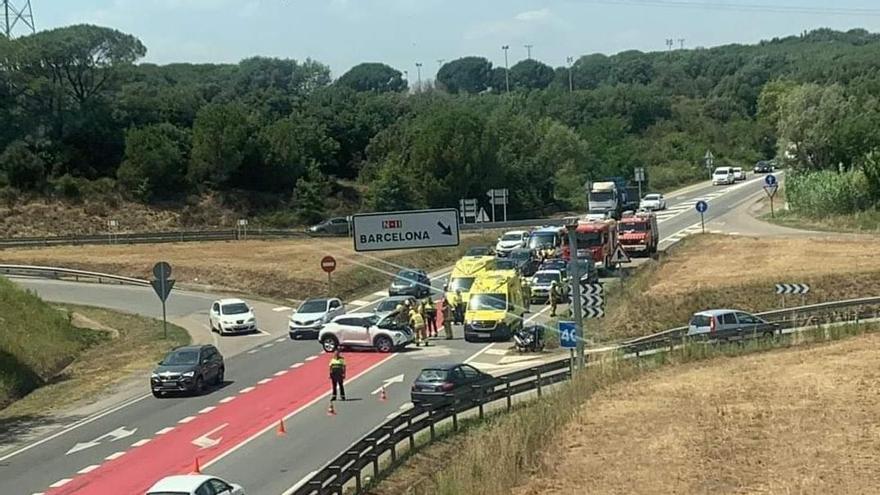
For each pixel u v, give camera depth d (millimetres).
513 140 118188
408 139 122875
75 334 56094
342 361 38156
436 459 29781
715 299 55156
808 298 56000
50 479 29250
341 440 32156
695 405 33844
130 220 110125
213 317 57062
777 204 107062
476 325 50906
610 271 69812
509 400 36312
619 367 39562
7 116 115750
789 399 34031
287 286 69750
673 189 137500
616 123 156000
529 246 71438
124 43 129000
